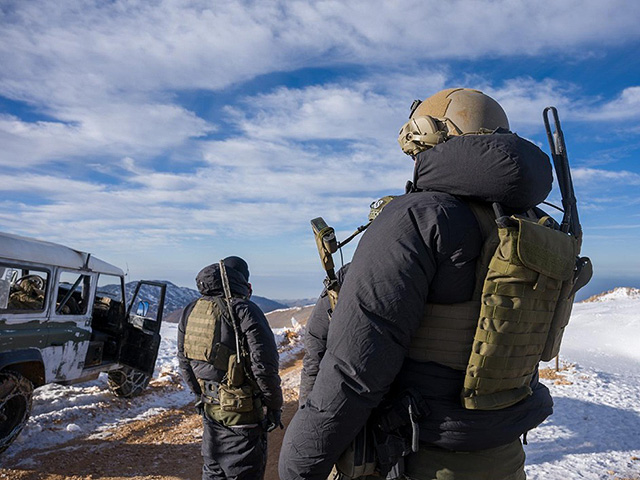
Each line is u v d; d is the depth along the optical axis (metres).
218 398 3.42
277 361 3.44
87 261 6.97
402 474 1.33
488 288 1.26
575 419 6.30
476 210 1.34
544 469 4.69
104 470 5.21
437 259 1.28
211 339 3.42
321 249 1.60
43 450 5.70
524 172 1.27
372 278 1.25
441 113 1.58
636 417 6.45
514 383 1.32
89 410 7.27
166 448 5.97
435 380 1.30
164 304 8.08
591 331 15.76
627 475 4.54
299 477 1.29
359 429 1.26
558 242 1.35
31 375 6.05
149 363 7.83
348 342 1.24
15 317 5.82
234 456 3.41
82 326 6.99
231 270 3.65
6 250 5.56
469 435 1.28
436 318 1.30
